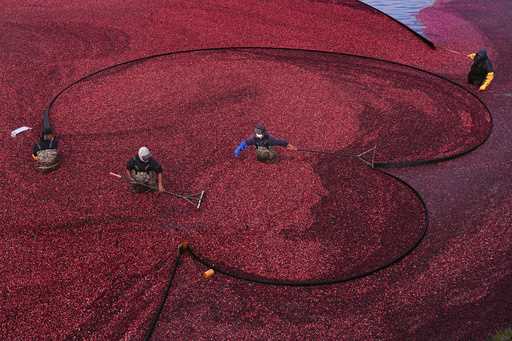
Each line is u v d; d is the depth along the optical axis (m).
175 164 8.81
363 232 7.16
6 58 13.95
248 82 12.58
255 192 8.01
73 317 5.66
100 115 10.70
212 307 5.86
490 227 7.28
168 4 19.56
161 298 5.96
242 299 5.98
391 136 9.97
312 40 16.06
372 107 11.27
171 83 12.49
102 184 8.16
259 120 10.56
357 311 5.82
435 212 7.65
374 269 6.39
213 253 6.70
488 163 9.09
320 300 5.98
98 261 6.48
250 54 14.75
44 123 9.77
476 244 6.93
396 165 8.84
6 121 10.35
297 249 6.80
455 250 6.81
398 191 8.13
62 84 12.42
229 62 14.04
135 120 10.47
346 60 14.44
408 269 6.47
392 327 5.59
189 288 6.12
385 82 12.79
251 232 7.11
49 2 19.86
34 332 5.45
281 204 7.73
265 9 19.05
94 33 16.38
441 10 21.48
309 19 18.08
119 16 18.17
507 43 16.36
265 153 8.62
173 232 7.07
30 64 13.62
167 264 6.48
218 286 6.17
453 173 8.74
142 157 7.32
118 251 6.67
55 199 7.73
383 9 21.98
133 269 6.38
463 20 19.56
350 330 5.57
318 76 13.07
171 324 5.62
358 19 18.19
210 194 7.94
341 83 12.64
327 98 11.70
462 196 8.06
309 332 5.55
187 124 10.33
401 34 16.91
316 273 6.39
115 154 9.12
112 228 7.12
